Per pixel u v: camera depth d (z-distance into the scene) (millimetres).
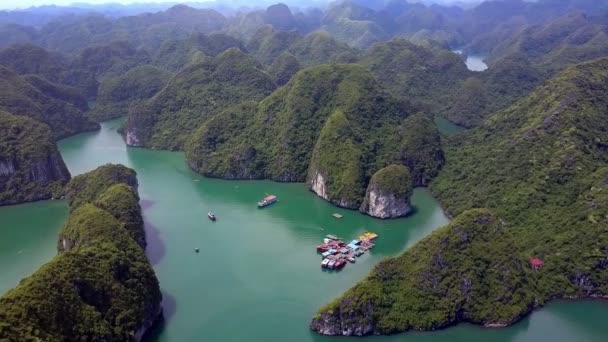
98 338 106312
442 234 137125
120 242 135875
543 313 131875
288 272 153875
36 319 98562
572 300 137500
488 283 129750
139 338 119938
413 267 134125
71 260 116000
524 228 163625
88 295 113688
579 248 145500
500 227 140125
